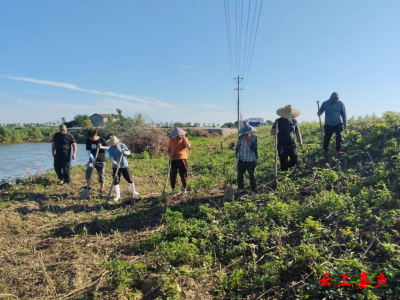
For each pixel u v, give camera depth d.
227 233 5.26
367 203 5.27
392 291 3.17
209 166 12.76
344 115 8.69
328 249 4.18
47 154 27.80
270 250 4.60
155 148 19.95
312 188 6.98
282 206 5.52
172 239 5.47
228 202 6.91
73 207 7.74
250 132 7.13
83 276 4.53
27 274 4.66
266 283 3.85
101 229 6.32
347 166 8.09
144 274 4.41
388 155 7.66
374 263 3.73
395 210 4.66
